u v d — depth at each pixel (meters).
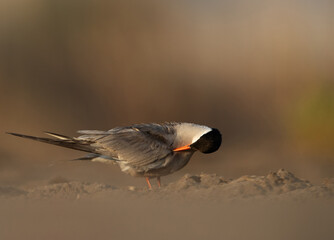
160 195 7.73
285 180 8.53
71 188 8.27
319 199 7.30
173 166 8.85
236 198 7.48
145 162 8.71
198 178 9.02
